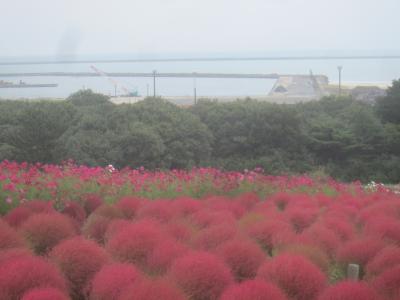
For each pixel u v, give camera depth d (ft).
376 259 16.85
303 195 32.42
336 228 21.76
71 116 94.99
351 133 104.68
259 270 15.01
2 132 84.94
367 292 13.44
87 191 27.30
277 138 104.53
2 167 30.66
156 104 98.89
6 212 23.48
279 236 19.13
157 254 15.65
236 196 31.86
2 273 12.94
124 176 31.42
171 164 88.74
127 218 23.39
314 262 16.78
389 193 38.75
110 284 13.12
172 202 25.12
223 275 13.99
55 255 15.23
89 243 15.57
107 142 79.15
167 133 87.56
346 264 17.93
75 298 14.96
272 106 106.52
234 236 17.93
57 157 80.79
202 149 94.27
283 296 12.90
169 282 13.07
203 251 15.47
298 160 103.04
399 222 22.29
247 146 103.76
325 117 115.24
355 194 37.45
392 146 103.91
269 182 36.14
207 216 21.79
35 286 12.81
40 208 22.00
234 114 105.81
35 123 81.15
